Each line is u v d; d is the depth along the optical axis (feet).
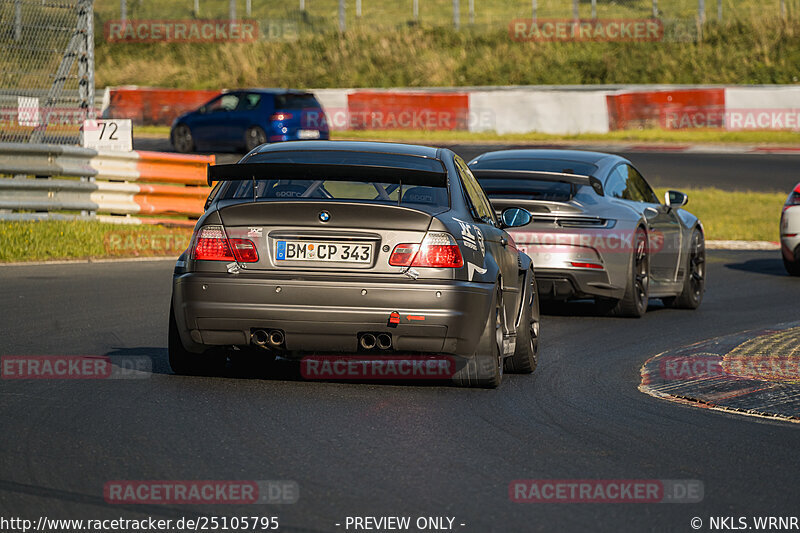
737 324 127.24
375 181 77.87
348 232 77.56
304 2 635.66
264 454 61.00
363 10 622.54
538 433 68.90
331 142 90.22
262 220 78.23
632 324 126.11
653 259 135.13
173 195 197.88
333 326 76.43
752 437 69.41
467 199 85.35
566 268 122.42
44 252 164.25
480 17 602.85
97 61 552.82
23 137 202.08
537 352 96.32
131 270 156.25
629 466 61.16
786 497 55.72
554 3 613.11
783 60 486.79
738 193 278.46
